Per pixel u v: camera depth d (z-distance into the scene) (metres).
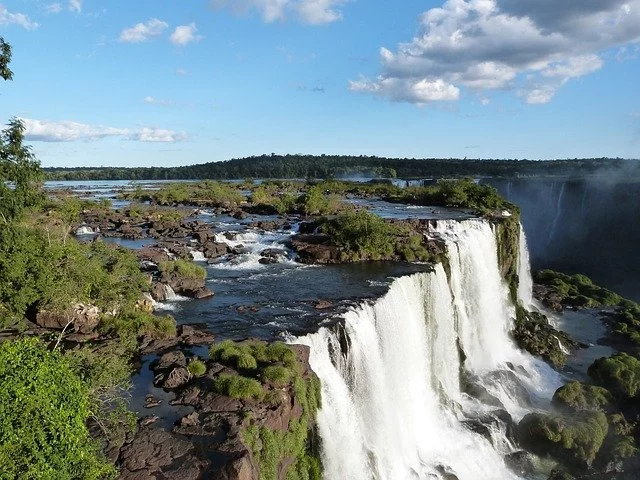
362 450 22.03
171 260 37.06
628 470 27.52
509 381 35.22
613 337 47.25
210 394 18.12
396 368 28.92
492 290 46.00
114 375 17.64
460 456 26.19
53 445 12.02
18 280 23.31
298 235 45.88
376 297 29.48
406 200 75.88
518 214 63.38
